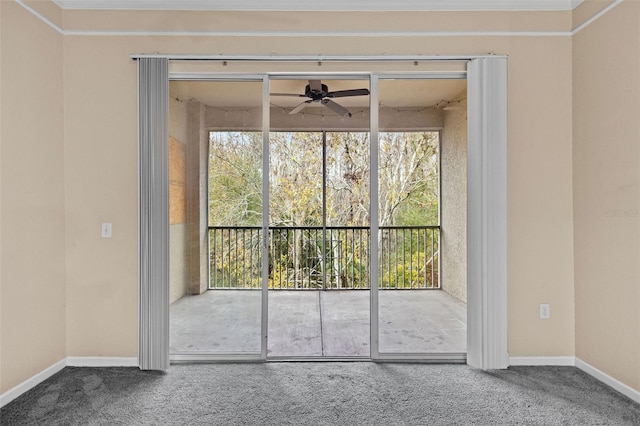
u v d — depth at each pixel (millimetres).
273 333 3656
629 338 2402
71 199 2877
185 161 3021
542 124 2871
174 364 2920
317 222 5375
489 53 2873
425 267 3078
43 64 2660
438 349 3021
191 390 2498
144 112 2832
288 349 3268
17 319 2447
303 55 2893
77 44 2863
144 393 2459
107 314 2893
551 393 2453
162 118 2838
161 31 2877
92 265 2885
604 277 2590
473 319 2863
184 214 3027
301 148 5352
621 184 2443
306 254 5395
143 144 2832
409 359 2963
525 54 2873
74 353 2891
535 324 2891
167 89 2838
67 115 2867
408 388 2521
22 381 2480
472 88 2859
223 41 2896
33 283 2574
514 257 2883
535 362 2887
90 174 2875
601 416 2195
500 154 2824
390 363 2928
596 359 2666
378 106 2998
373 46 2896
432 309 3062
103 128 2871
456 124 3016
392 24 2891
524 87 2871
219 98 2998
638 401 2340
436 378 2666
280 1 2863
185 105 3010
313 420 2158
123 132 2875
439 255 3070
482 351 2814
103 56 2869
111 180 2881
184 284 3025
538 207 2879
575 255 2861
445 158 3033
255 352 2984
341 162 5336
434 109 3008
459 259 3053
